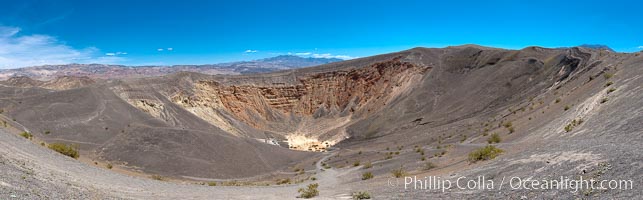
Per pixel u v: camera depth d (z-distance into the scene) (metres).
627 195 10.84
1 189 12.54
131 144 74.06
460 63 133.12
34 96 90.81
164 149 73.31
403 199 17.95
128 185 25.69
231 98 146.12
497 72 110.38
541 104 59.47
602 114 31.38
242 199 22.27
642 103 28.08
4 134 31.12
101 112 88.31
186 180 62.25
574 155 17.34
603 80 47.62
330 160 79.38
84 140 74.81
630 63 50.75
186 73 142.38
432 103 118.81
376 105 138.50
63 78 164.75
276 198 23.39
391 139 92.31
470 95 107.81
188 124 113.31
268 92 153.62
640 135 20.72
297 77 158.88
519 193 14.06
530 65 102.19
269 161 82.94
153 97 118.06
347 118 142.12
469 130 66.88
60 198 13.93
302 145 120.56
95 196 16.31
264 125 144.25
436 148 57.88
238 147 82.44
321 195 24.50
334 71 157.75
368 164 56.75
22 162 20.52
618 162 14.05
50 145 47.25
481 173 20.12
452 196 16.52
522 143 34.94
